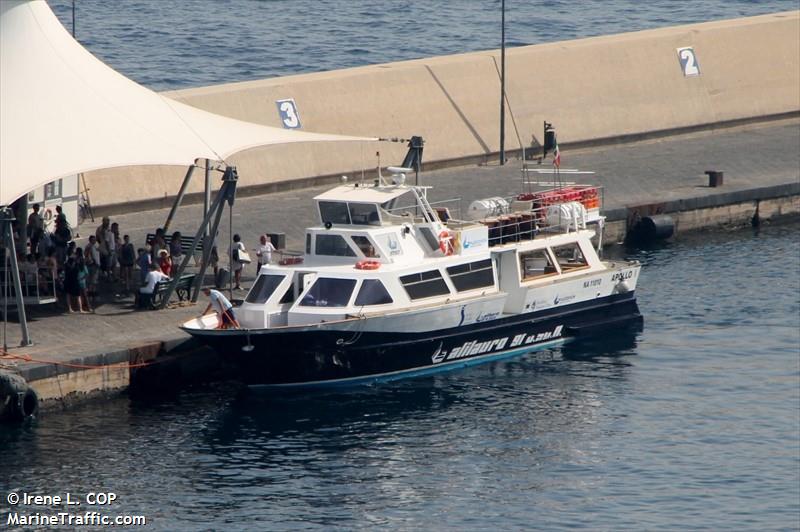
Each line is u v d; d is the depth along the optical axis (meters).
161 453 155.50
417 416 167.50
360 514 142.88
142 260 186.25
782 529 140.62
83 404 167.25
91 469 151.00
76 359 165.75
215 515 141.88
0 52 179.50
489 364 186.25
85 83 183.38
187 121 190.62
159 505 143.75
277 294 175.38
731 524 141.88
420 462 155.00
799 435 162.25
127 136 178.12
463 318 182.25
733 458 156.62
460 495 147.62
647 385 177.88
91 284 184.75
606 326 198.00
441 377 181.00
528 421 166.50
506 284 189.00
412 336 178.38
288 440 160.00
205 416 166.25
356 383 177.25
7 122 173.88
